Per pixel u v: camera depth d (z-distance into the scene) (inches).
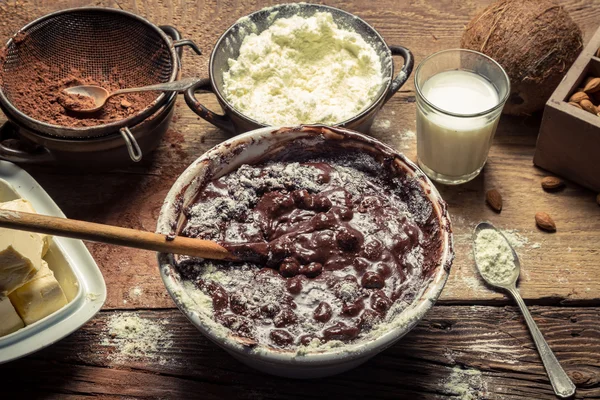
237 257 27.3
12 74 33.7
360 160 29.9
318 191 29.0
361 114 32.0
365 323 26.0
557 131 32.3
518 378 29.3
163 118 32.8
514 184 34.0
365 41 34.9
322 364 25.0
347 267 27.3
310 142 29.9
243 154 29.6
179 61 33.8
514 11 34.2
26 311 28.7
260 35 35.4
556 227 32.6
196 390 29.2
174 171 34.6
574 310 30.7
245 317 26.3
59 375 29.5
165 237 26.3
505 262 31.2
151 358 29.9
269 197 28.7
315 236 27.6
